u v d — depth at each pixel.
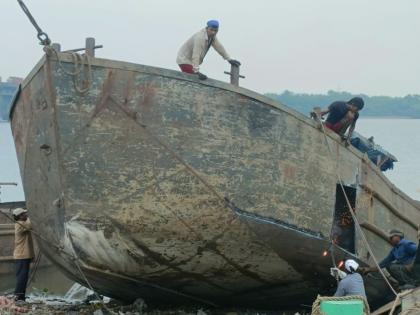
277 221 11.00
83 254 10.73
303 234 11.32
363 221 12.70
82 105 10.14
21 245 14.33
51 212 11.01
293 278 11.96
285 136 11.01
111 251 10.67
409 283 12.36
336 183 11.96
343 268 12.10
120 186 10.32
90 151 10.24
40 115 10.55
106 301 14.32
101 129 10.20
